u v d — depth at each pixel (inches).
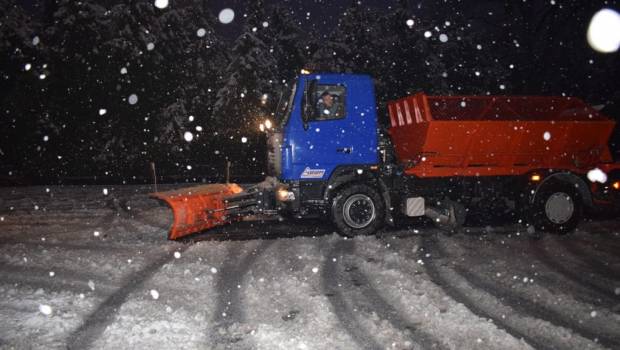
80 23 1278.3
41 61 1301.7
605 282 257.9
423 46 1279.5
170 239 355.9
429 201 385.7
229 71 1331.2
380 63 1334.9
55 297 229.3
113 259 298.8
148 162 1286.9
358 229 364.2
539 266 286.8
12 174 1228.5
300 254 312.5
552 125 378.9
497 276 267.3
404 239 355.9
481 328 193.5
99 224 434.3
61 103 1315.2
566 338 186.5
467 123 366.9
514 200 397.1
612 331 195.6
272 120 395.2
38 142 1285.7
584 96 1032.8
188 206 368.2
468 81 1295.5
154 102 1316.4
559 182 388.2
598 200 400.5
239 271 275.0
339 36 1393.9
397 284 250.5
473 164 384.8
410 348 179.2
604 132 390.3
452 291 242.5
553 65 1082.1
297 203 358.9
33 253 313.3
